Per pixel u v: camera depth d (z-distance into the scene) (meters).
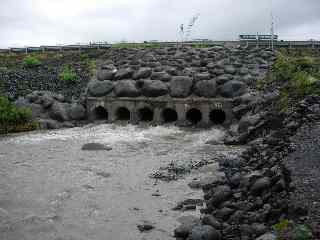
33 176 23.84
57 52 53.75
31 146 30.69
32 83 42.81
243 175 19.84
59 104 38.41
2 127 34.88
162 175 24.00
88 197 20.78
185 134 34.12
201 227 15.22
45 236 16.67
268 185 17.34
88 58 50.78
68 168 25.45
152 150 29.77
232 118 35.38
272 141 23.56
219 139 31.92
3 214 18.53
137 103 38.22
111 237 16.72
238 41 50.62
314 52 45.91
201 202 19.66
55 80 44.22
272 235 13.50
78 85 43.66
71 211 19.11
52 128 36.69
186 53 45.09
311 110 24.64
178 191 21.55
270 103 31.70
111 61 46.81
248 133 29.70
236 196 17.92
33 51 54.69
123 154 28.77
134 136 33.78
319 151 19.19
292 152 20.16
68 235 16.81
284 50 46.56
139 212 19.09
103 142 31.89
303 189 16.05
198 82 36.81
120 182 23.08
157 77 38.88
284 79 34.88
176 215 18.61
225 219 16.55
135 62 43.09
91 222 18.03
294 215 14.74
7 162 26.61
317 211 14.41
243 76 37.81
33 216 18.34
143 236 16.77
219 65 39.19
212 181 21.50
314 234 13.16
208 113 35.97
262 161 21.20
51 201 20.16
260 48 45.97
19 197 20.56
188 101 36.50
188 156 27.92
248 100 33.91
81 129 36.62
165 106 37.28
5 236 16.58
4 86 41.09
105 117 40.78
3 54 53.50
